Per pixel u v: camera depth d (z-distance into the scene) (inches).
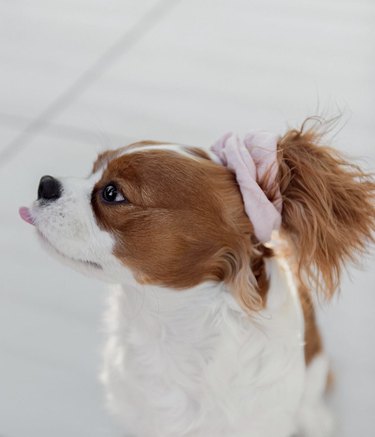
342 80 64.7
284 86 64.2
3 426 46.3
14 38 71.4
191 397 41.1
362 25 72.3
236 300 38.9
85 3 76.9
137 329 40.8
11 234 54.1
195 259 38.6
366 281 51.8
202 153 39.2
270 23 72.9
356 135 58.8
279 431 42.4
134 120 61.1
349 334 50.1
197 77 65.7
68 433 46.3
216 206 38.1
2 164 58.0
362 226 39.0
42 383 47.8
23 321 50.2
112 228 38.4
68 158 58.3
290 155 38.4
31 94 64.0
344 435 46.8
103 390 47.4
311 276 39.2
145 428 43.2
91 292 51.5
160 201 38.0
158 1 77.2
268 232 38.1
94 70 66.8
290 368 40.8
